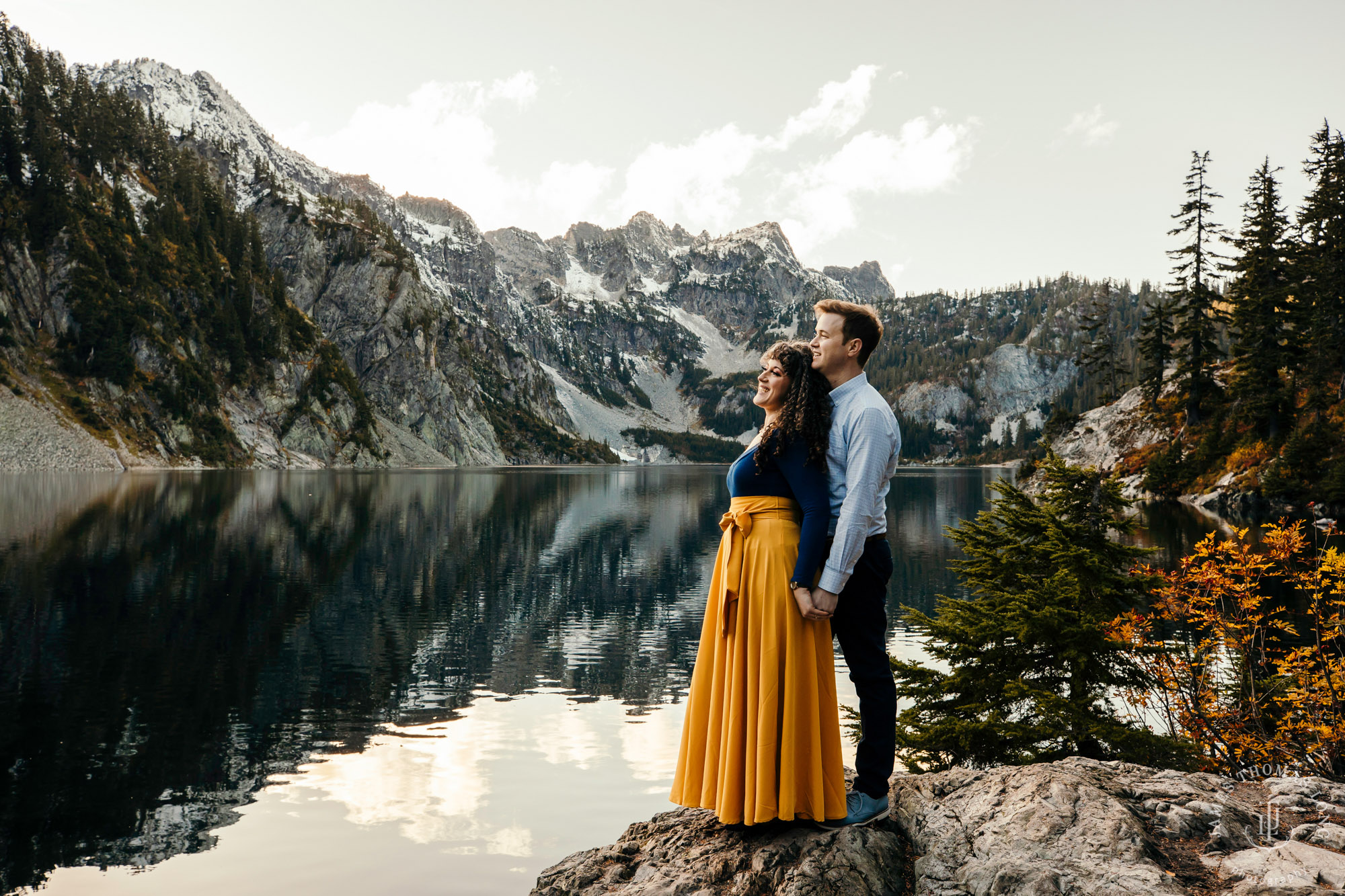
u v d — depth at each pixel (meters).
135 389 116.12
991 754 9.24
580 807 10.86
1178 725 9.96
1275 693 8.14
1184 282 65.56
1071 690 9.20
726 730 3.23
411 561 36.12
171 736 13.41
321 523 49.78
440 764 12.47
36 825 10.05
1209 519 46.06
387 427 176.88
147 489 71.38
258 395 142.88
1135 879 2.54
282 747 13.05
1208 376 64.88
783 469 3.21
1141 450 68.81
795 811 3.12
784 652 3.16
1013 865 2.69
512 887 8.66
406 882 8.71
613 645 21.64
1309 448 47.69
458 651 20.48
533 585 31.48
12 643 19.22
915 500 84.62
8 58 153.12
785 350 3.33
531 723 14.68
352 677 17.52
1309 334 55.22
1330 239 57.47
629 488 112.31
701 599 29.17
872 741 3.26
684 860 3.26
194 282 140.38
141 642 19.61
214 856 9.28
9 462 93.69
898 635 21.98
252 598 25.83
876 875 2.91
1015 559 10.24
